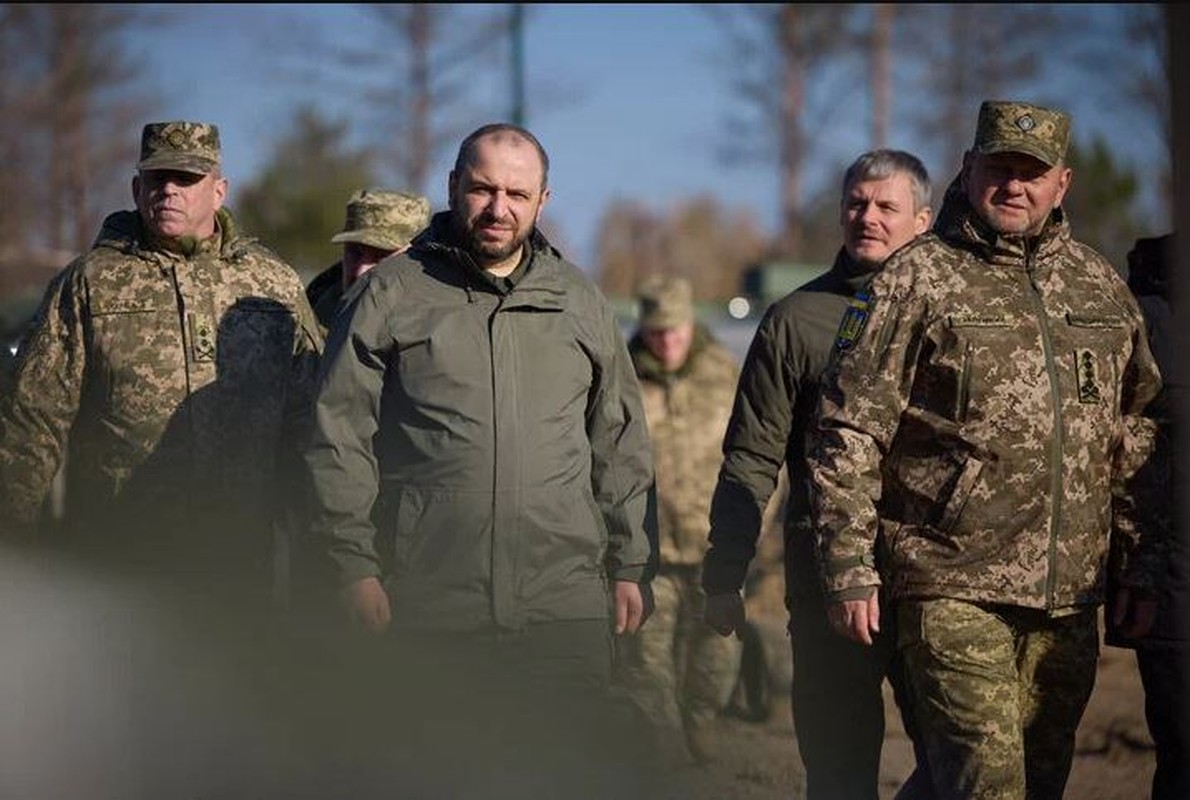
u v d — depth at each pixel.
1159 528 5.49
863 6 39.97
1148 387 5.46
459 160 5.64
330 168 29.56
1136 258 5.99
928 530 5.27
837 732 6.06
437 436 5.53
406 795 5.69
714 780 7.76
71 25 38.62
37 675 6.30
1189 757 5.86
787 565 6.19
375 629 5.52
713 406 8.41
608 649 5.72
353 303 5.59
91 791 6.28
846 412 5.31
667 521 8.25
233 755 6.26
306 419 6.38
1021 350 5.24
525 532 5.54
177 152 6.23
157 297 6.26
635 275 62.34
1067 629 5.34
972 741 5.18
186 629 6.33
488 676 5.58
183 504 6.24
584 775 5.67
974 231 5.31
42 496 6.27
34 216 38.38
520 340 5.61
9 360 6.93
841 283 6.24
